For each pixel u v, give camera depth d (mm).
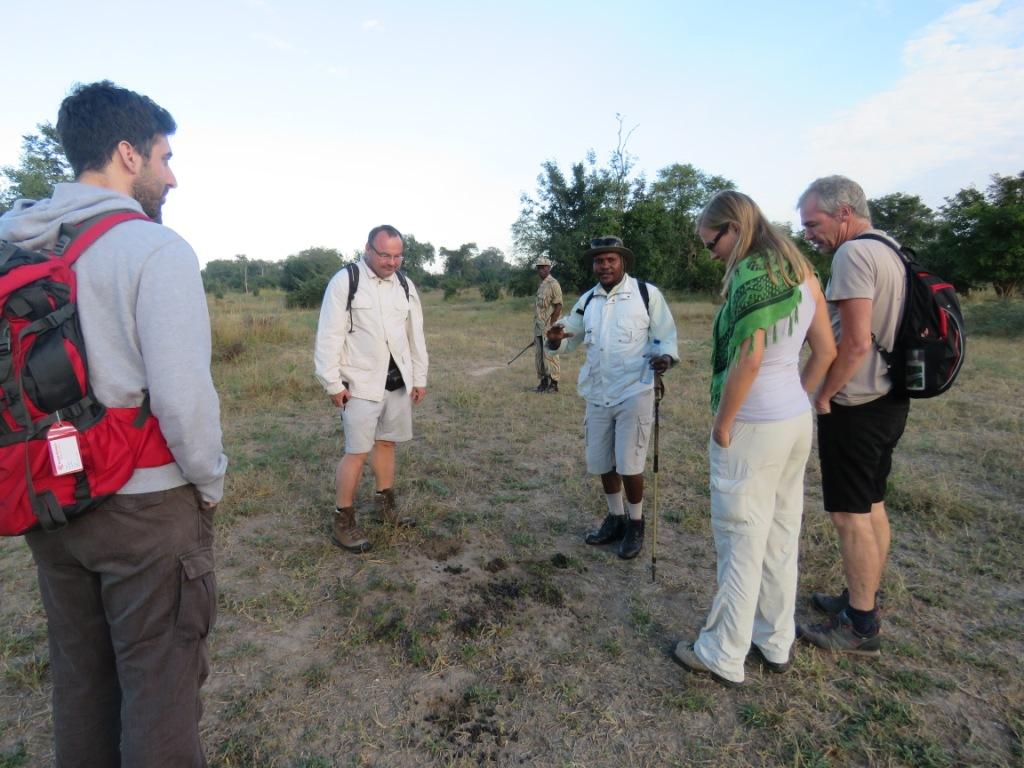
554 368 7523
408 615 2836
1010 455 4898
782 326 2115
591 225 27812
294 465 4785
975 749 2090
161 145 1636
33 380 1289
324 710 2271
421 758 2070
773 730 2184
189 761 1564
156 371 1384
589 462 3498
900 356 2340
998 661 2518
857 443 2426
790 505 2379
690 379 8109
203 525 1584
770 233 2141
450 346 11938
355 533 3467
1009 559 3303
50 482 1324
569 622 2818
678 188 43938
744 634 2338
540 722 2229
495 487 4414
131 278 1386
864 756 2078
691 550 3490
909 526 3736
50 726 2178
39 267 1314
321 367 3250
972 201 23875
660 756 2082
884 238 2398
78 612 1543
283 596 2969
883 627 2762
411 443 5402
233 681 2412
